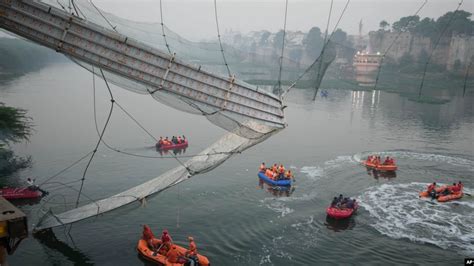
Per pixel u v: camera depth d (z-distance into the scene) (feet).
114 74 46.19
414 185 109.70
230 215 85.35
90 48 44.45
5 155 116.47
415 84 322.55
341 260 67.51
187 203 91.56
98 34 44.65
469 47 273.75
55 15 43.09
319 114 241.76
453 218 86.69
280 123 55.98
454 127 203.82
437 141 169.58
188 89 48.39
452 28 282.97
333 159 136.56
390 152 148.36
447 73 293.23
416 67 322.34
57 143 140.15
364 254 69.87
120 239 72.59
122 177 107.24
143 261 64.80
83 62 45.85
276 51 369.50
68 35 43.78
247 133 55.16
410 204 94.89
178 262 61.36
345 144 161.07
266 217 84.89
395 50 367.04
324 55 78.02
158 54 46.78
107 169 113.91
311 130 190.29
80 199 89.86
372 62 293.64
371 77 295.07
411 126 206.08
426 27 329.52
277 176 106.73
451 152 149.48
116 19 61.05
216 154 60.49
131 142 147.33
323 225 81.56
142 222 80.23
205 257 63.41
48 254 66.64
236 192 100.01
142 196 66.39
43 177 104.94
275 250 70.44
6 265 29.09
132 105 246.47
